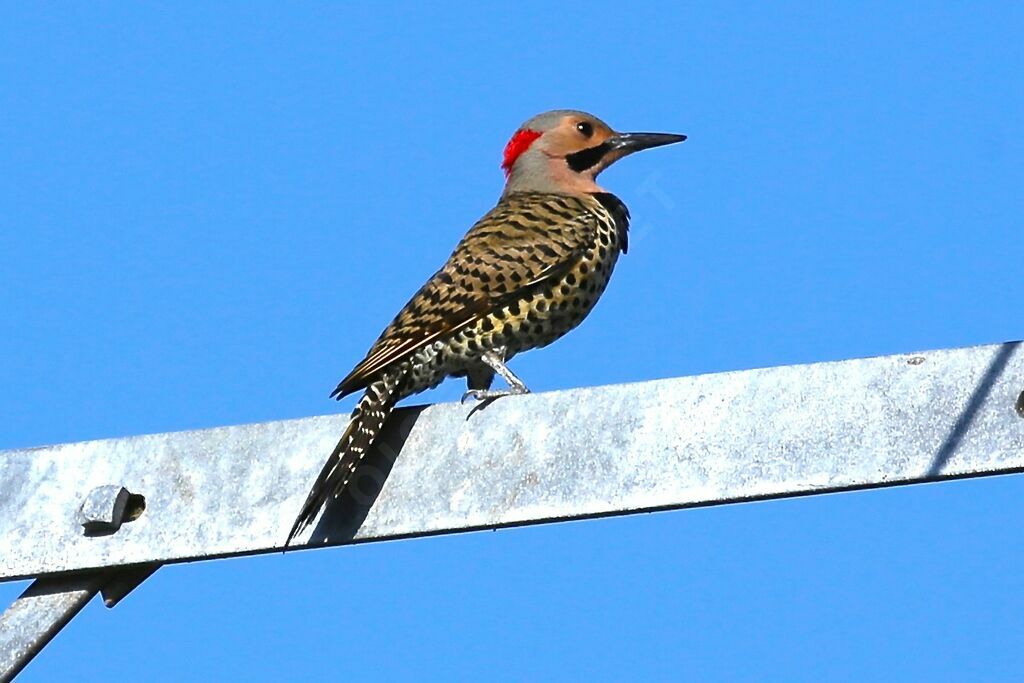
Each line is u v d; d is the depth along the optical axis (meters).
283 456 8.63
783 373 7.81
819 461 7.61
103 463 8.84
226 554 8.51
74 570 8.71
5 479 8.96
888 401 7.59
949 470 7.39
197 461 8.73
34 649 8.68
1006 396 7.40
